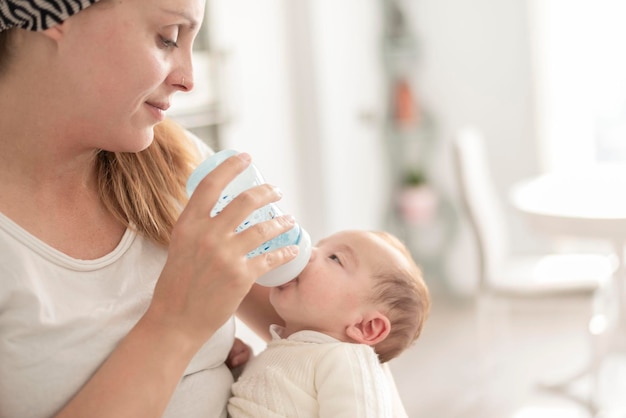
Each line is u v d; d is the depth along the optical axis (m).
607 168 3.83
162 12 0.99
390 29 4.83
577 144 4.61
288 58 4.04
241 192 1.06
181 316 0.99
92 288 1.09
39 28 0.96
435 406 3.51
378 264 1.45
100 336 1.07
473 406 3.48
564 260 3.66
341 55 4.36
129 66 0.99
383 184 4.86
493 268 3.50
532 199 3.34
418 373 3.87
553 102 4.62
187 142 1.33
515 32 4.64
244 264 1.00
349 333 1.40
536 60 4.61
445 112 4.89
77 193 1.12
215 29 3.54
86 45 0.98
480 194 3.62
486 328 3.53
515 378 3.71
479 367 3.86
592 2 4.48
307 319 1.40
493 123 4.78
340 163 4.36
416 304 1.48
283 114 4.01
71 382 1.04
